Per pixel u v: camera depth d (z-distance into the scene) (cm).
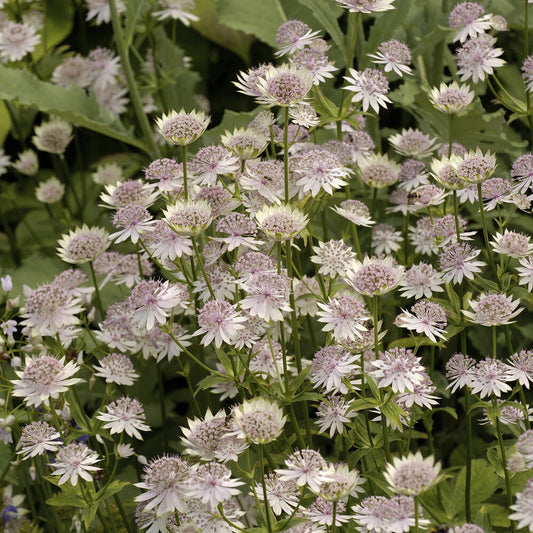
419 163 121
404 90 129
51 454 115
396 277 108
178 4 138
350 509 111
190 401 130
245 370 111
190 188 114
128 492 122
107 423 113
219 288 112
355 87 115
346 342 110
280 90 110
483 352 128
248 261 110
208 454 108
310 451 106
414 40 135
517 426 112
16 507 121
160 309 110
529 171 114
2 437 115
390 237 122
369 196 128
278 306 109
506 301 109
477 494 113
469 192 116
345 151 117
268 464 113
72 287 118
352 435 112
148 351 116
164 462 108
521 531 110
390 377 108
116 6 134
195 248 110
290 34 117
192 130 110
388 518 106
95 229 117
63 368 111
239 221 111
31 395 110
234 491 106
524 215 131
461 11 119
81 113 134
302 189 114
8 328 114
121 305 117
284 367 110
